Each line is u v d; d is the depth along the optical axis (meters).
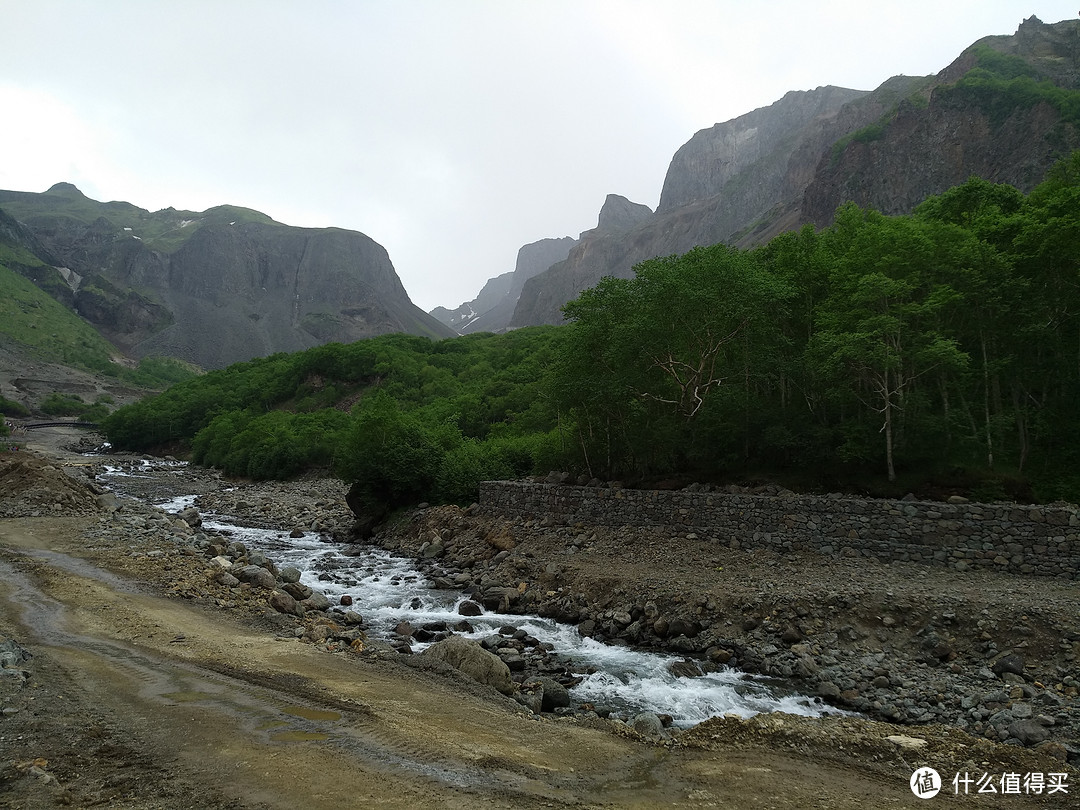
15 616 16.25
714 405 29.53
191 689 11.77
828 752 10.37
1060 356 25.19
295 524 47.84
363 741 9.79
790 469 28.20
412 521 39.75
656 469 32.34
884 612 18.12
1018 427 25.20
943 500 23.34
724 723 11.73
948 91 117.38
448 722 11.18
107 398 194.88
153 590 19.94
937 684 14.98
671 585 21.70
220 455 97.06
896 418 26.28
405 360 131.00
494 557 30.14
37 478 38.78
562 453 37.91
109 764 8.49
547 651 18.75
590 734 11.48
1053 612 16.50
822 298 30.44
